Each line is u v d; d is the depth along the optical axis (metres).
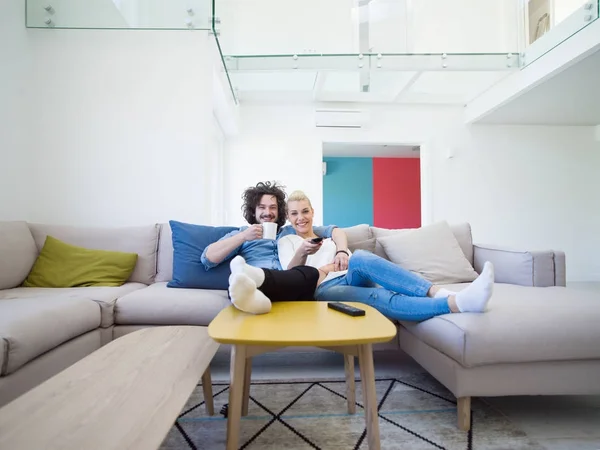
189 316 1.72
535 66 3.46
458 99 4.57
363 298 1.63
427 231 2.32
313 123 4.60
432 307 1.42
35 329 1.21
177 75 2.68
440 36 4.10
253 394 1.59
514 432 1.28
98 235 2.26
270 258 1.96
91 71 2.64
